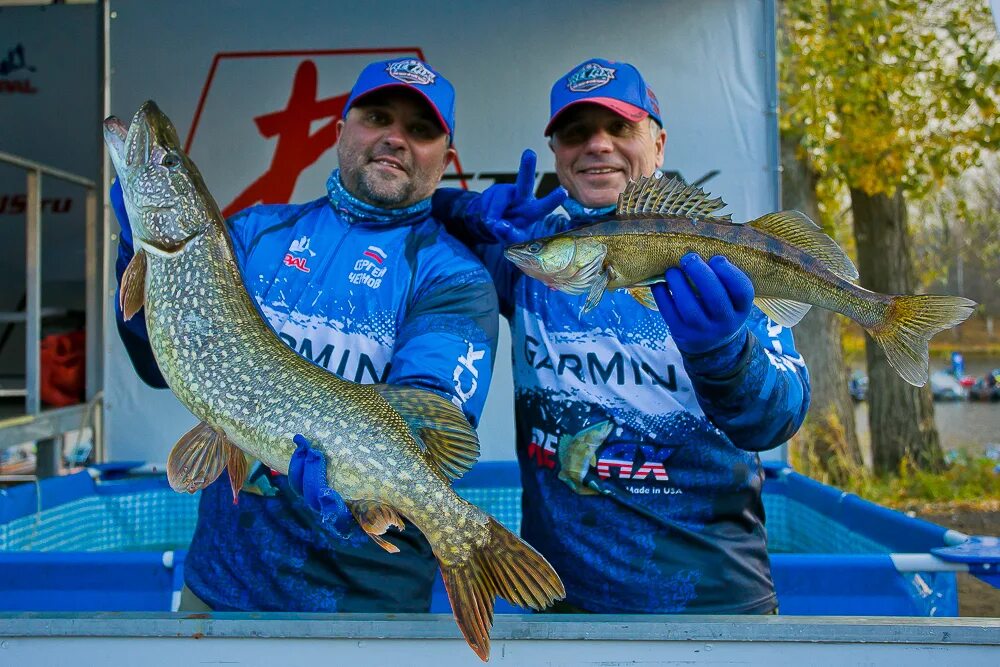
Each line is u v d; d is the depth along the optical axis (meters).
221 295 1.79
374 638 1.74
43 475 5.10
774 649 1.72
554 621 1.74
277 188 5.05
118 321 2.21
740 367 1.87
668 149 4.82
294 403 1.68
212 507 2.21
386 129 2.29
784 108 8.15
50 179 6.04
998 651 1.70
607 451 2.26
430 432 1.72
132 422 4.99
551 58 4.90
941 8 8.34
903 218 8.81
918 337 1.82
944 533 2.70
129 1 5.03
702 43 4.81
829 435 8.12
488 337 2.16
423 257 2.26
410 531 2.18
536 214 2.43
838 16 7.94
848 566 2.49
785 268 1.86
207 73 5.03
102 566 2.50
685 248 1.83
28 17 6.01
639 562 2.20
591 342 2.29
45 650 1.75
